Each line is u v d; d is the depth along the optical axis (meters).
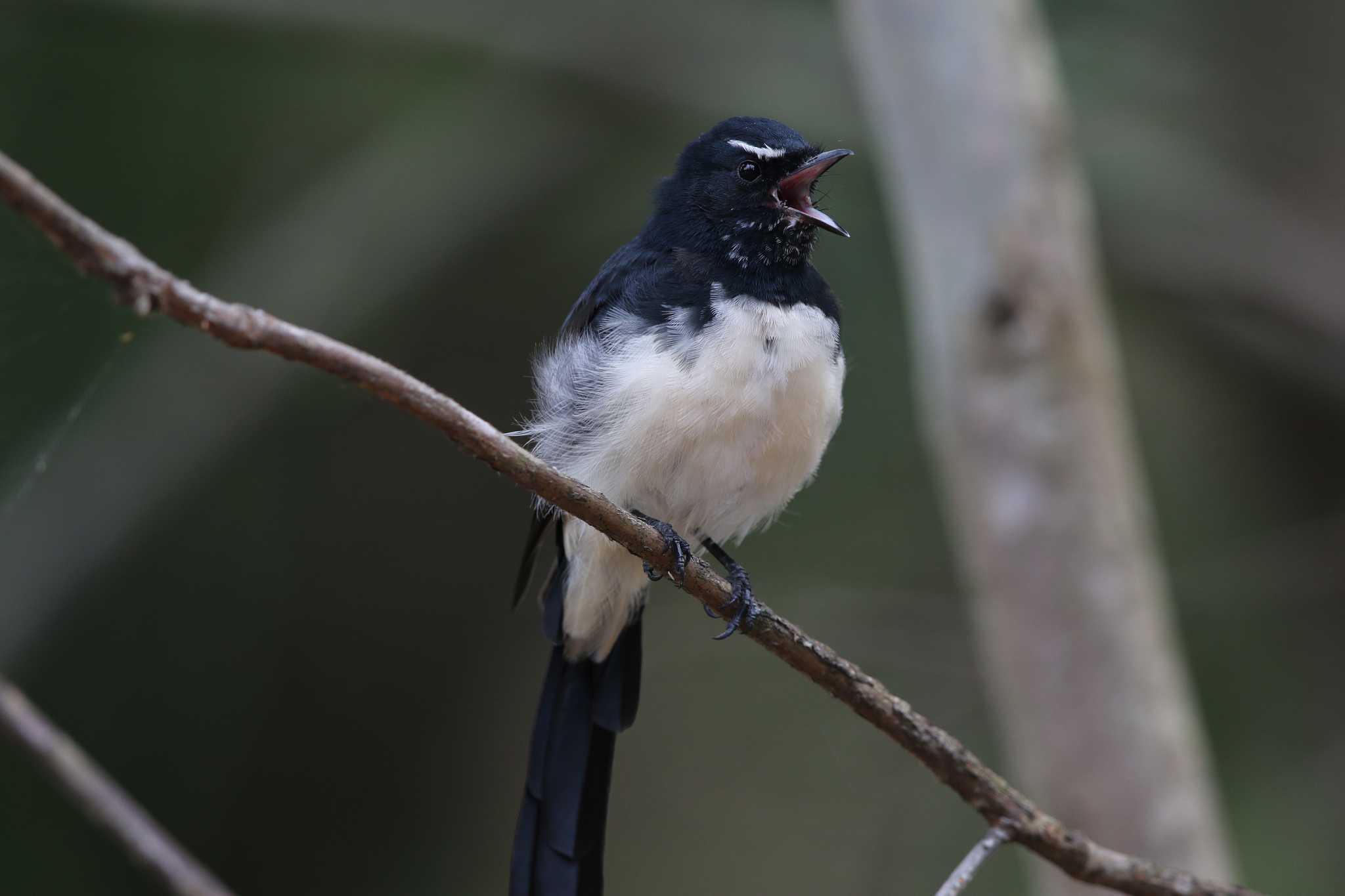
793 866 11.34
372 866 12.23
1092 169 12.91
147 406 11.84
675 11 13.43
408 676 12.59
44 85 12.27
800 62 13.36
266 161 13.13
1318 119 13.08
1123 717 8.95
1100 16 13.77
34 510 11.51
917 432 12.19
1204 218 12.88
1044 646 9.08
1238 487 12.80
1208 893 5.82
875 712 5.80
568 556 7.26
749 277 7.18
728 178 7.35
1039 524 9.09
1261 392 12.89
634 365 6.85
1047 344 9.11
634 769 11.84
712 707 12.05
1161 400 13.12
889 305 12.48
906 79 9.36
